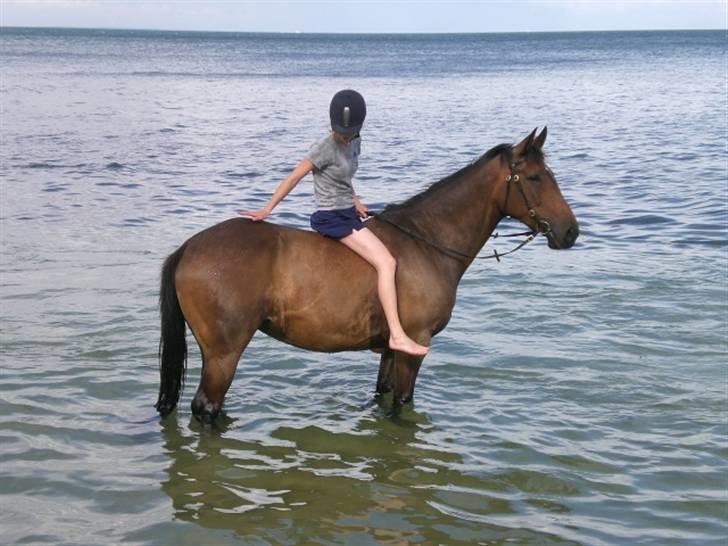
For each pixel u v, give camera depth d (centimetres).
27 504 592
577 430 733
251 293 655
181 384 711
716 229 1498
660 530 578
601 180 2020
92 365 850
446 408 778
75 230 1462
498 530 576
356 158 670
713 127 3153
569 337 966
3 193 1791
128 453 676
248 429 729
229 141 2827
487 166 718
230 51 13988
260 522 580
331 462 673
